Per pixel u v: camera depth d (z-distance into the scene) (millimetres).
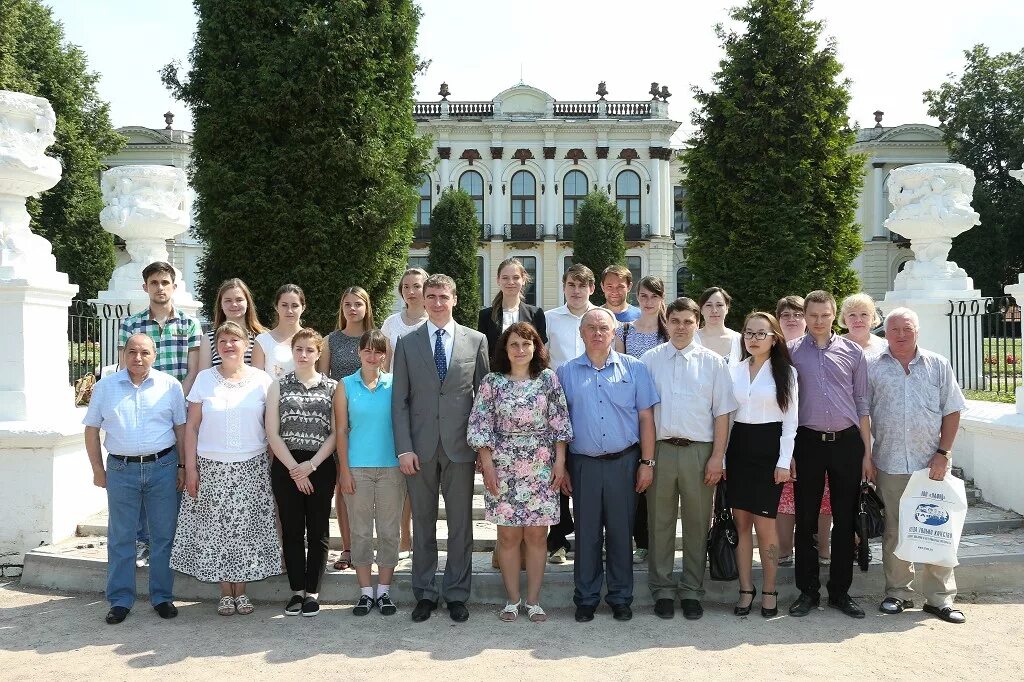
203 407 4520
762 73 12516
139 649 4074
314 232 9500
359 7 9727
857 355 4598
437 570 5016
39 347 5633
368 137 9789
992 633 4254
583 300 5395
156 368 5098
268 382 4738
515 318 5348
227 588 4668
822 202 12547
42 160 5715
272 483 4648
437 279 4684
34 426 5379
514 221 33812
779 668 3789
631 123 33000
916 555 4383
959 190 7832
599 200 28484
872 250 35000
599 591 4551
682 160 13328
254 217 9547
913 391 4555
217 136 9641
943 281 7797
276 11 9602
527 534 4500
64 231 22266
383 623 4453
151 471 4547
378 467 4598
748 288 12461
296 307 5113
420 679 3684
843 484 4484
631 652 4004
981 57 31891
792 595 4871
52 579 5141
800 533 4570
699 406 4512
